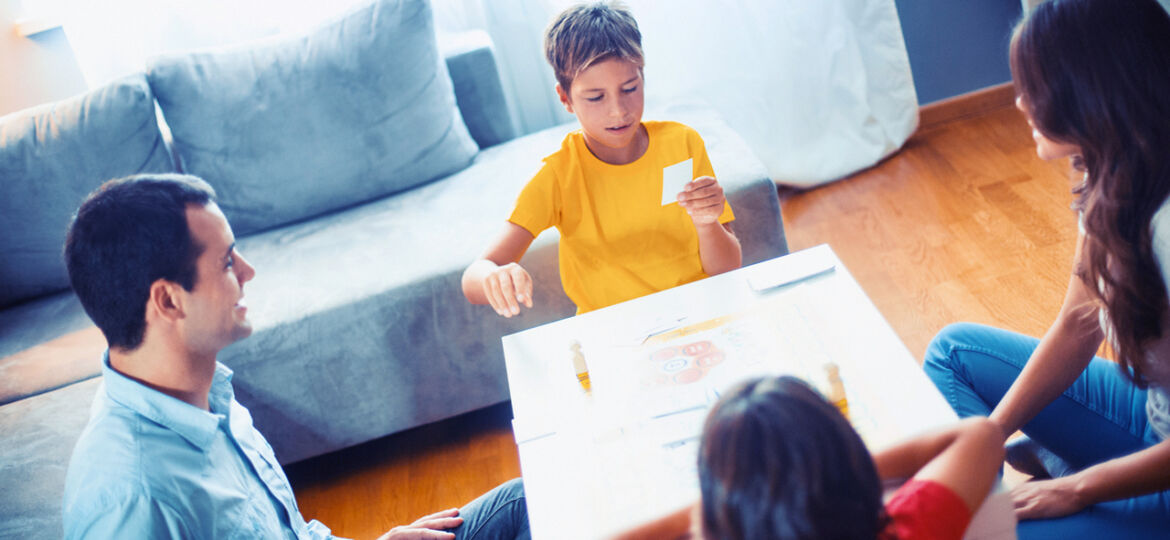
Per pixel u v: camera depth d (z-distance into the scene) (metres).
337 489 1.98
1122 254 0.93
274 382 1.87
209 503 1.01
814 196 2.64
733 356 1.07
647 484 0.92
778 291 1.18
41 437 1.64
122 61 2.48
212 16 2.47
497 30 2.60
